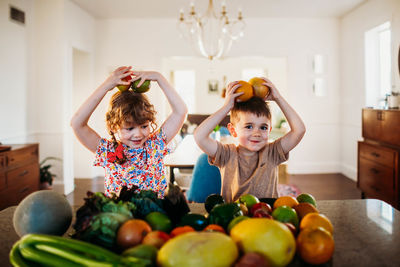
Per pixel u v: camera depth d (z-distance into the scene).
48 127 4.10
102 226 0.56
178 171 2.90
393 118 2.71
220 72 9.16
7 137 3.43
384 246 0.65
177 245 0.47
